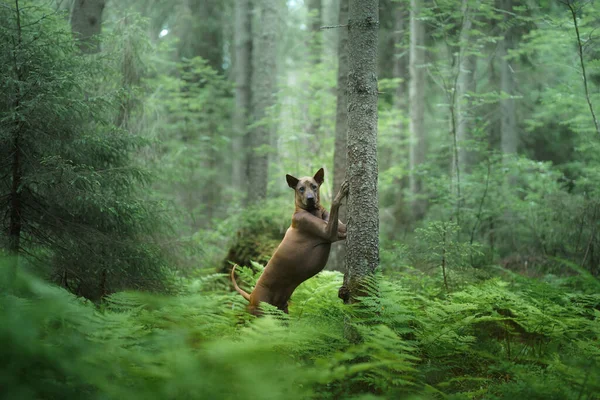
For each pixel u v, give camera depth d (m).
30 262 5.51
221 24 22.02
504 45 12.94
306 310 5.28
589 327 4.59
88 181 5.27
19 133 5.14
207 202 19.12
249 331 3.38
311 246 4.99
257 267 6.78
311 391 3.36
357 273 4.75
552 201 8.88
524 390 3.52
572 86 9.66
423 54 14.02
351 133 4.84
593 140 10.02
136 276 5.96
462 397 3.57
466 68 12.35
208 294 7.08
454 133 9.43
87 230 5.66
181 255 6.79
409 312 4.42
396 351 3.56
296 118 13.14
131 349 3.21
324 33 17.78
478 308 5.07
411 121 14.09
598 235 7.73
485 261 8.28
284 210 10.41
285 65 23.47
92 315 3.42
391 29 16.73
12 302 3.17
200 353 3.23
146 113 8.53
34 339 2.80
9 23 5.52
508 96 9.60
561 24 8.41
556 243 8.40
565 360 3.85
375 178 4.83
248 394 2.78
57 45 5.61
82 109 5.52
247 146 19.25
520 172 11.21
